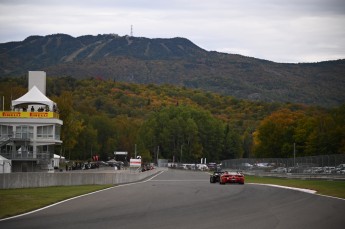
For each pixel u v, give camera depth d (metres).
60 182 48.09
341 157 61.97
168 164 183.38
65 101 123.94
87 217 22.25
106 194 36.78
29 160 83.31
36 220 21.28
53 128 88.25
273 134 144.38
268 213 23.70
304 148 132.75
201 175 94.69
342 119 125.44
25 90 145.25
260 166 93.81
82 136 162.12
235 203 29.08
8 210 25.12
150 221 20.83
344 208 26.00
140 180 68.56
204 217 22.22
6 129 88.00
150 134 196.62
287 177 73.50
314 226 19.23
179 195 35.78
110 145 187.75
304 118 140.12
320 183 50.53
